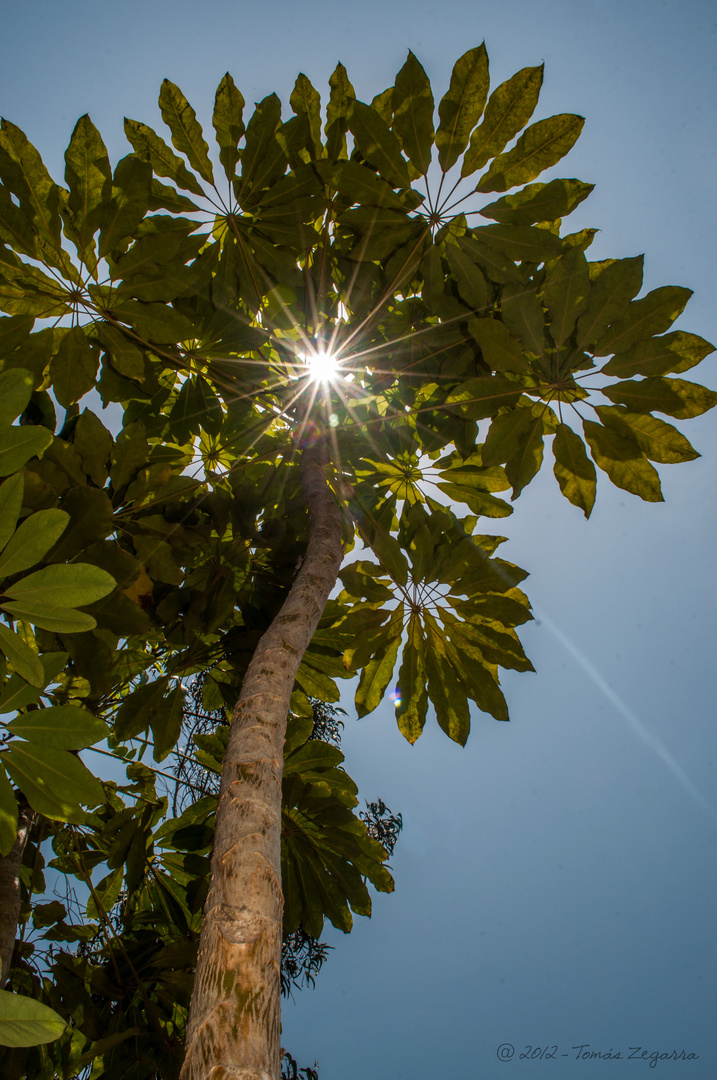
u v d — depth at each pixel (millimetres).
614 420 1824
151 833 2174
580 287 1756
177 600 2031
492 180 1788
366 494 2383
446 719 2084
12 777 1299
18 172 1672
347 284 2246
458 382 2244
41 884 2141
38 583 1221
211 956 954
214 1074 807
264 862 1061
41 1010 909
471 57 1695
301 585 1637
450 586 2055
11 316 1752
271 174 1929
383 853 2127
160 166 1937
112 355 1869
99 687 1671
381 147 1754
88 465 1814
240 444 2465
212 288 2062
